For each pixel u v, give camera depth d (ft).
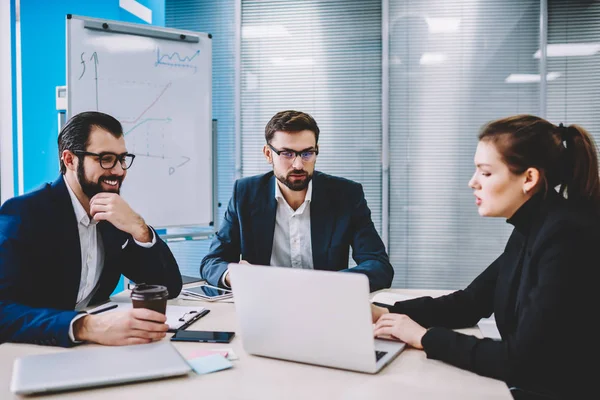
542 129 3.61
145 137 9.03
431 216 11.80
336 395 2.95
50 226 4.79
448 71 11.63
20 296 4.45
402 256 11.93
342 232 6.40
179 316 4.50
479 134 3.82
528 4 11.38
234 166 12.45
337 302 3.19
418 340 3.72
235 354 3.64
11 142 9.12
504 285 4.00
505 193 3.68
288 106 12.21
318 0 12.02
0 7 8.94
